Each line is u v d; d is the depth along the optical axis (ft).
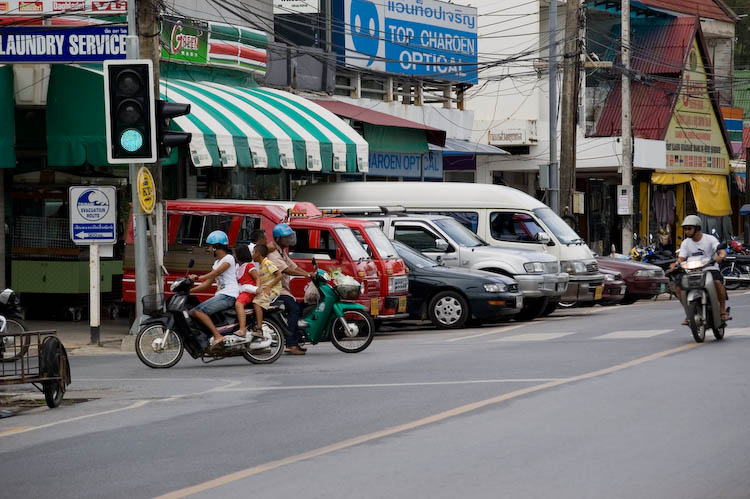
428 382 64.95
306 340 85.30
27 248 114.42
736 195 270.05
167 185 124.06
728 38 281.33
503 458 41.93
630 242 174.19
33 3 102.89
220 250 79.05
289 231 82.79
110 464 43.57
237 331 78.59
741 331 91.61
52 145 103.50
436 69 169.07
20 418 58.90
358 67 153.28
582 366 69.87
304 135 122.01
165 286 101.55
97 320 95.81
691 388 58.54
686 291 82.58
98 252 95.66
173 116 85.87
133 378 73.87
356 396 60.23
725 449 42.96
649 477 38.40
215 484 38.86
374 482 38.40
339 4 151.43
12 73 104.73
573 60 153.28
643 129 226.38
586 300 125.18
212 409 57.93
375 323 111.14
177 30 120.78
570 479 38.24
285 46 139.54
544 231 122.01
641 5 237.86
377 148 148.97
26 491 39.29
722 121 246.88
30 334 61.87
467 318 107.45
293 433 49.06
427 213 124.16
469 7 176.76
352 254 98.73
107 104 84.79
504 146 202.49
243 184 131.03
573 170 153.89
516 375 66.59
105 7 102.47
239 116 115.96
